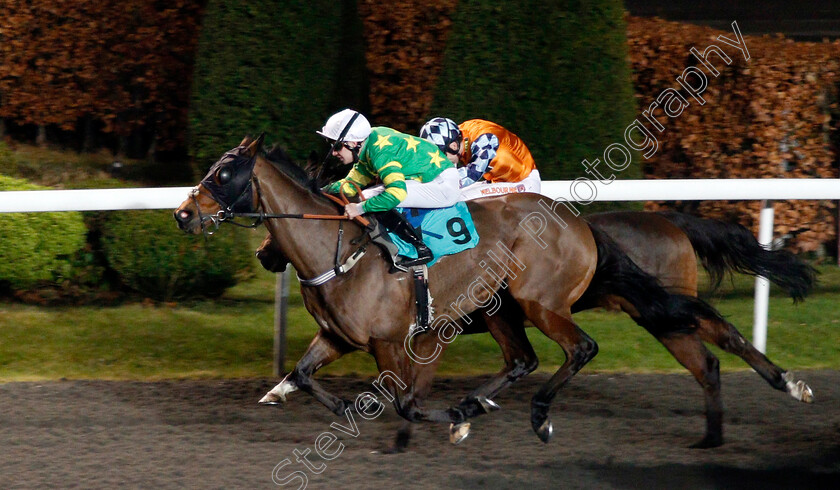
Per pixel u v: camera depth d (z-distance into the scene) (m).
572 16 5.61
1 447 3.85
